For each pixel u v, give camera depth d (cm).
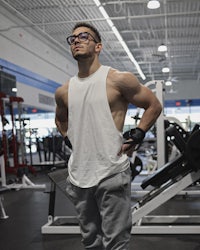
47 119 1141
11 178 700
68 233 324
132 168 483
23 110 841
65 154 878
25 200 514
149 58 1175
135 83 151
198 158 298
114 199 147
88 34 153
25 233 334
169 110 1538
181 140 307
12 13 788
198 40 975
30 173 815
